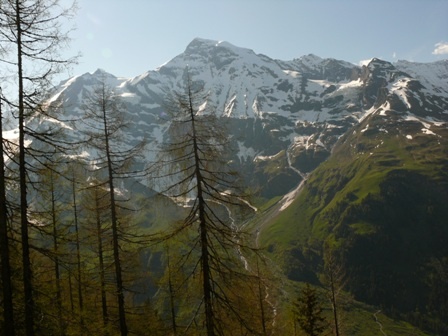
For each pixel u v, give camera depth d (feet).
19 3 48.01
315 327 116.47
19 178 49.37
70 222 80.59
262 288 91.30
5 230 46.21
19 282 55.62
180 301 66.69
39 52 49.16
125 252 74.84
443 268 502.38
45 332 55.26
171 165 60.13
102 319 76.23
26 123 51.42
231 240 59.52
